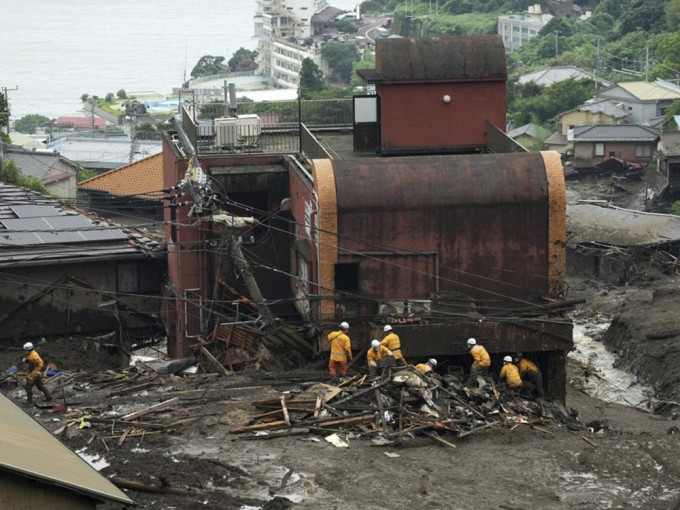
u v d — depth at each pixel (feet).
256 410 83.87
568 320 97.76
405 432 80.02
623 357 136.46
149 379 94.73
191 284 115.96
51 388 91.76
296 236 109.60
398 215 96.99
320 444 78.38
